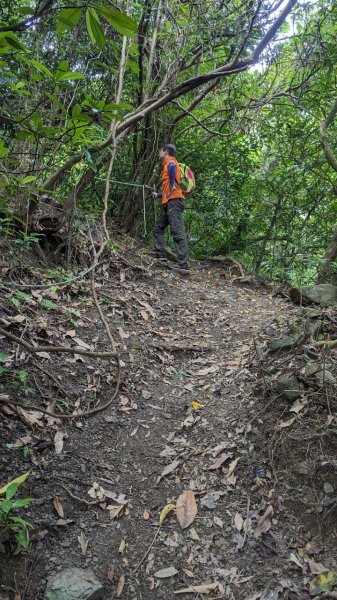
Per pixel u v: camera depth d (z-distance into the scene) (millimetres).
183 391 3639
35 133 1948
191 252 8281
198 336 4590
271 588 2178
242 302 5629
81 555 2299
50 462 2721
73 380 3385
